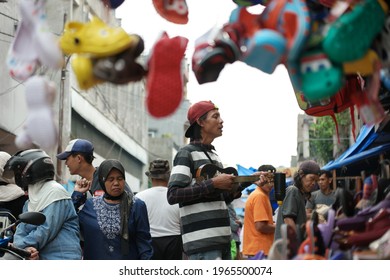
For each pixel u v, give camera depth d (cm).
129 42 488
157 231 966
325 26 478
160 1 539
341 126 3028
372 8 477
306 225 591
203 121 836
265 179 857
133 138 5109
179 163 822
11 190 945
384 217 576
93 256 859
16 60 491
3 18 2481
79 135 3706
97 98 4116
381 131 991
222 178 807
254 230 975
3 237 816
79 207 904
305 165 1009
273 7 480
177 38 486
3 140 2686
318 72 480
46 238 827
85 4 2867
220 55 488
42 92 477
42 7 477
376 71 496
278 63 484
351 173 1470
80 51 490
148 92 485
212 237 811
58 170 2906
